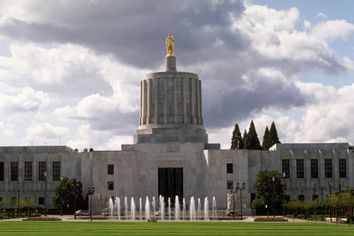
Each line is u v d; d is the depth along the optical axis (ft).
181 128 512.63
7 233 231.09
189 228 265.13
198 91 526.98
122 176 495.00
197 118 524.11
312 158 508.94
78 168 505.25
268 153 507.71
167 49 531.50
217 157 492.95
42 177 508.53
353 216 357.41
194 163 501.15
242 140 645.51
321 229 250.57
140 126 524.93
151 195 498.28
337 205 348.79
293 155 508.53
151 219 362.12
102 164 495.41
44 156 508.94
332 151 508.53
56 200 474.49
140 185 499.51
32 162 509.35
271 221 354.13
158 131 512.63
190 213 440.45
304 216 402.52
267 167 506.48
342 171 507.30
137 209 495.00
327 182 505.66
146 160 501.15
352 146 521.24
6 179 508.94
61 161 506.07
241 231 240.53
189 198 498.28
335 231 235.40
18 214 428.97
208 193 490.90
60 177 506.48
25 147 520.83
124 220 385.91
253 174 502.38
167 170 503.20
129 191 493.77
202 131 522.88
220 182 490.90
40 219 370.32
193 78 524.52
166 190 499.92
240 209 455.63
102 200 481.87
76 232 237.25
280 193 471.62
